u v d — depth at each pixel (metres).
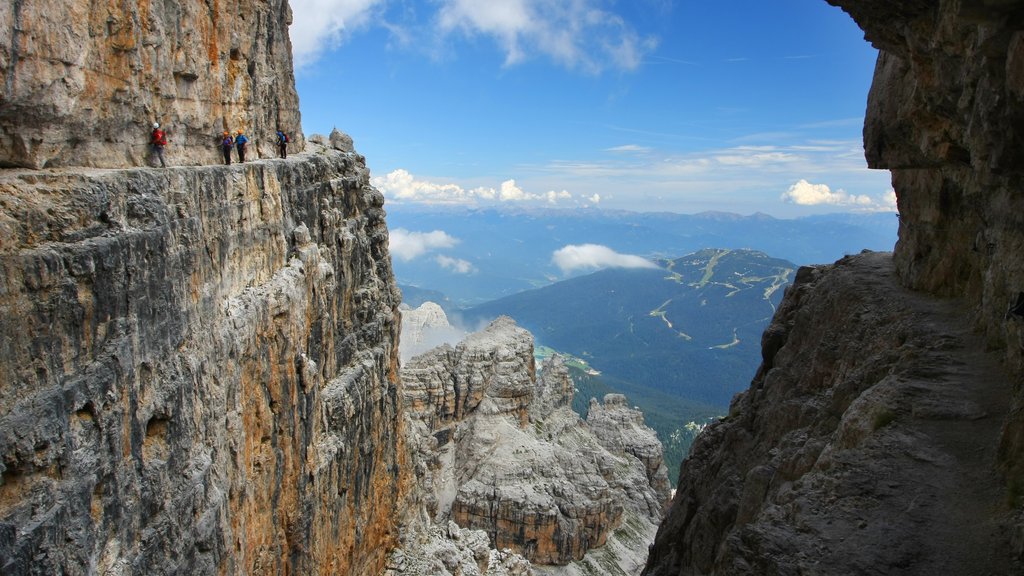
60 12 21.03
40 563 17.52
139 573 22.23
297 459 39.56
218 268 30.42
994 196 30.64
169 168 26.12
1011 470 20.55
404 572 60.28
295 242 41.56
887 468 22.50
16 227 17.67
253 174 35.12
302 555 40.69
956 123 29.06
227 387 30.39
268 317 35.19
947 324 33.34
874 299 39.62
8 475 17.17
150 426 24.05
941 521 19.92
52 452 18.16
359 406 50.41
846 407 31.31
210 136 34.25
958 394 25.92
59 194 19.41
